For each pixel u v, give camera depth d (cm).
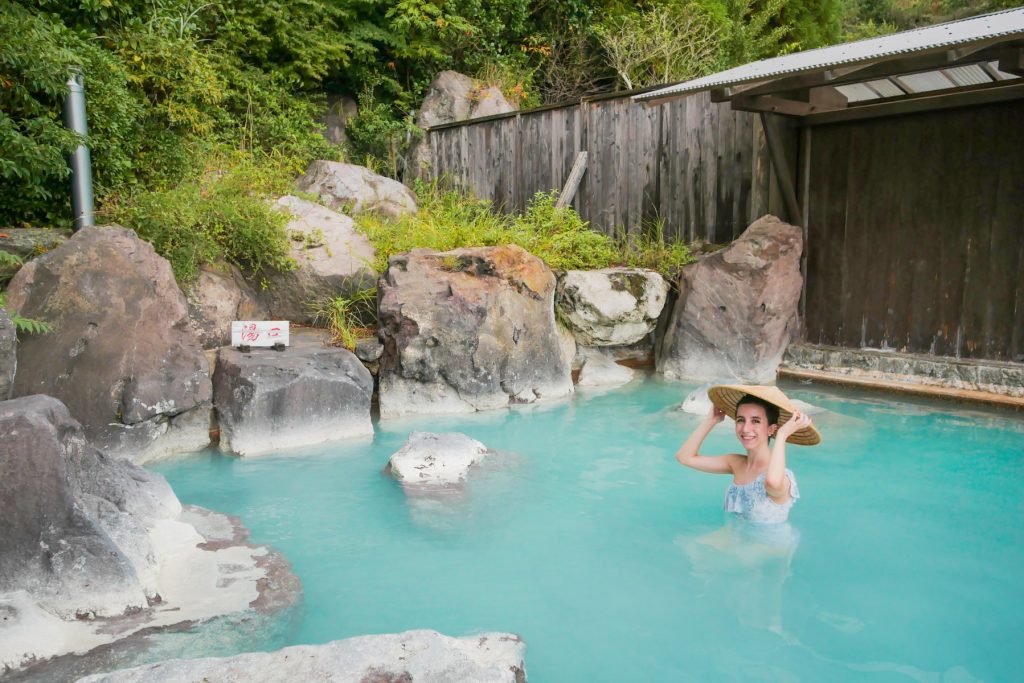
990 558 378
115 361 525
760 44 1548
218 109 1045
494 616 327
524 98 1407
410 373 670
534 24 1487
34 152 643
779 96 711
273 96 1188
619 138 939
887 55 529
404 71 1434
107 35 845
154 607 318
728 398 403
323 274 766
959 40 499
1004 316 674
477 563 381
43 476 308
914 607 331
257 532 419
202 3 1105
